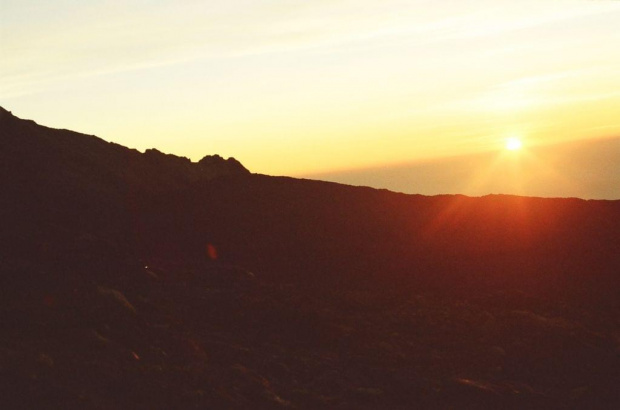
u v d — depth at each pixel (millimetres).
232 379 14008
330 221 27094
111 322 15375
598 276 23547
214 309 17984
